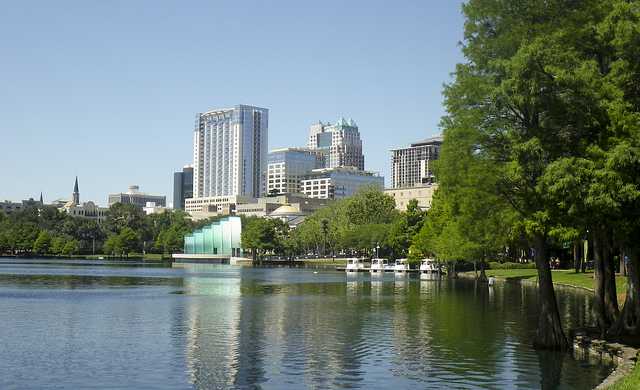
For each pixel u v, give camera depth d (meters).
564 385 33.66
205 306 73.94
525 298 85.81
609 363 38.44
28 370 37.31
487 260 149.38
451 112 41.38
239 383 34.25
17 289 99.56
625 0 38.53
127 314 65.25
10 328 54.44
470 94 39.91
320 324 57.62
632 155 33.66
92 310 69.00
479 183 39.72
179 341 47.66
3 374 36.25
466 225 45.72
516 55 36.44
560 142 37.47
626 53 36.34
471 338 49.09
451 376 35.84
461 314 65.62
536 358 40.56
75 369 37.56
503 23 40.41
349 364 39.16
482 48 40.44
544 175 35.59
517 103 36.81
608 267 45.97
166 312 67.19
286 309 70.75
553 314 43.56
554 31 38.47
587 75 34.91
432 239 136.38
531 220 38.22
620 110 35.06
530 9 39.81
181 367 38.19
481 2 40.72
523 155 37.34
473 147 40.81
